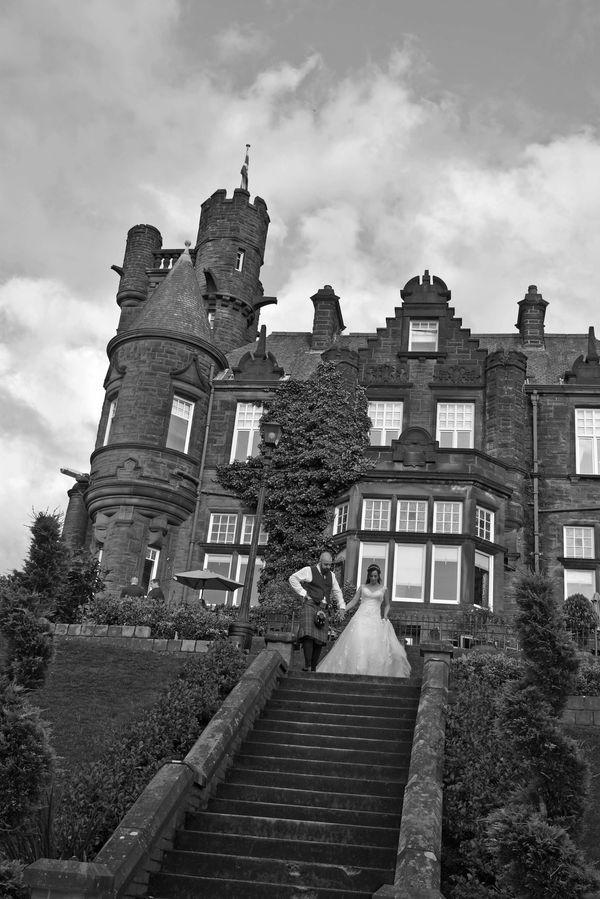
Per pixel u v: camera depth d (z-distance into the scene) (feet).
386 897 28.27
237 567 99.30
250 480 100.73
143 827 32.63
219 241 127.75
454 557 89.97
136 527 97.86
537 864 28.48
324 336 117.39
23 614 37.78
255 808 37.24
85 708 52.47
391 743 42.01
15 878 28.78
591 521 96.48
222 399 107.24
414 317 108.58
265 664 48.83
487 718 40.96
